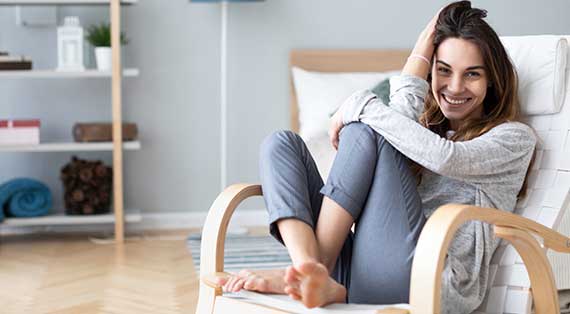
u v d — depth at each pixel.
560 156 2.11
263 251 3.90
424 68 2.03
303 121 4.35
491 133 1.98
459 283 1.91
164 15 4.45
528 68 2.19
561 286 2.40
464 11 2.02
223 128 4.43
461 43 1.99
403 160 1.91
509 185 2.01
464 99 2.04
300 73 4.46
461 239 1.96
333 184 1.86
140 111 4.46
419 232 1.85
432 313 1.59
